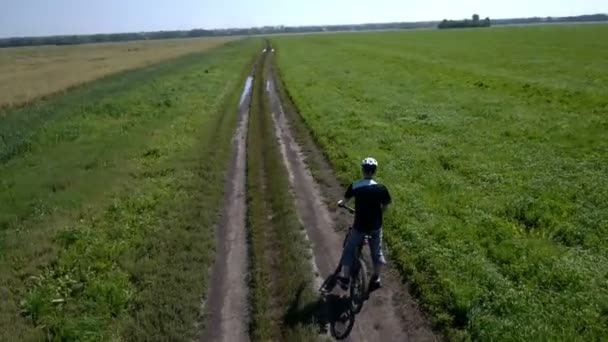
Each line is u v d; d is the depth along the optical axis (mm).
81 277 10102
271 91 35875
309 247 11289
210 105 29625
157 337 8219
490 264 9836
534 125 20859
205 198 14453
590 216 11578
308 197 14406
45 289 9594
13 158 19609
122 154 19172
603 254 9961
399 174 15414
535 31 110062
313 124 23109
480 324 8031
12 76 59406
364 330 8391
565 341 7473
